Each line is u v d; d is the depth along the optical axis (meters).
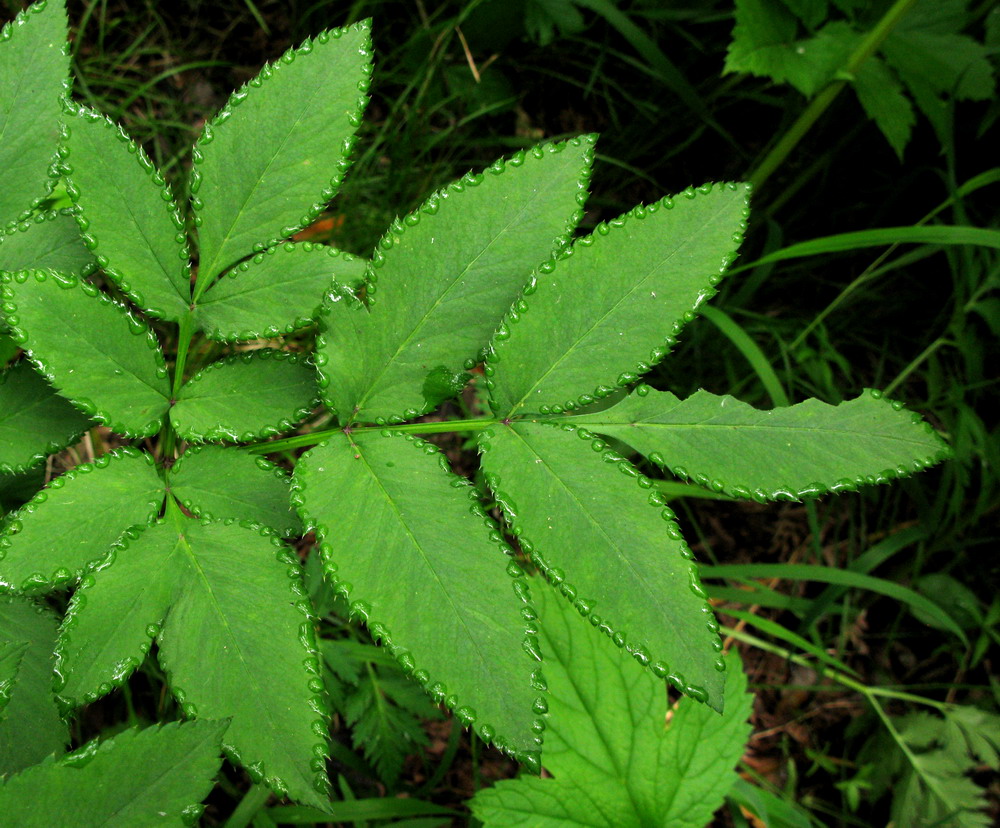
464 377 0.31
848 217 0.70
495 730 0.27
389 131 0.64
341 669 0.45
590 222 0.68
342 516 0.29
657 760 0.44
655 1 0.65
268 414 0.31
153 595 0.28
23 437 0.31
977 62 0.55
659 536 0.29
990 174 0.52
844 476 0.29
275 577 0.29
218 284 0.31
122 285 0.30
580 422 0.30
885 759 0.59
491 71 0.67
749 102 0.70
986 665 0.62
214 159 0.31
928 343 0.66
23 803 0.26
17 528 0.28
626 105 0.69
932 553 0.62
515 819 0.43
